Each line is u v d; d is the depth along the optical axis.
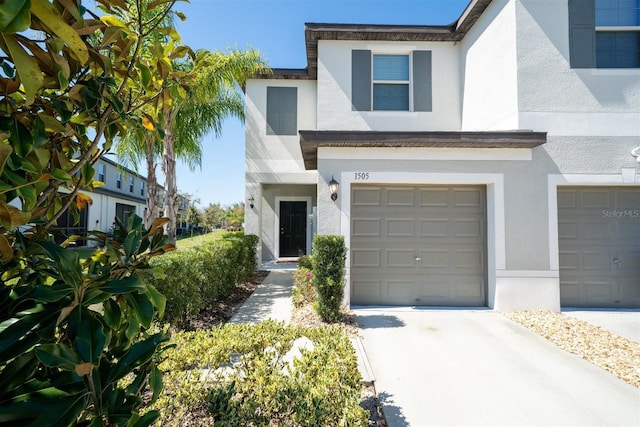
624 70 6.69
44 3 1.08
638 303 6.71
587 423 3.04
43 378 1.17
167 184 8.70
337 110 8.84
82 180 1.54
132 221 1.68
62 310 1.13
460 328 5.55
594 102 6.66
